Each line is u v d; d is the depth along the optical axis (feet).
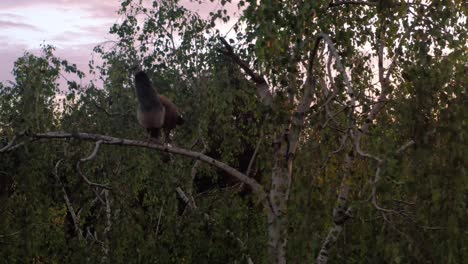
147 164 37.29
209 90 39.04
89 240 38.58
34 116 34.65
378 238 24.98
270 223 30.48
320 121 27.63
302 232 25.72
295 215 26.89
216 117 40.14
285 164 30.32
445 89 23.53
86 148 39.52
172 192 36.83
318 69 31.96
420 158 22.71
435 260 24.50
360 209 24.76
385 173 22.48
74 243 36.06
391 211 24.63
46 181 31.94
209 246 34.78
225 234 34.65
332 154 27.32
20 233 32.58
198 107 41.39
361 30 33.71
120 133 42.68
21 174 30.78
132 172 37.68
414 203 25.38
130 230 35.78
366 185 27.45
